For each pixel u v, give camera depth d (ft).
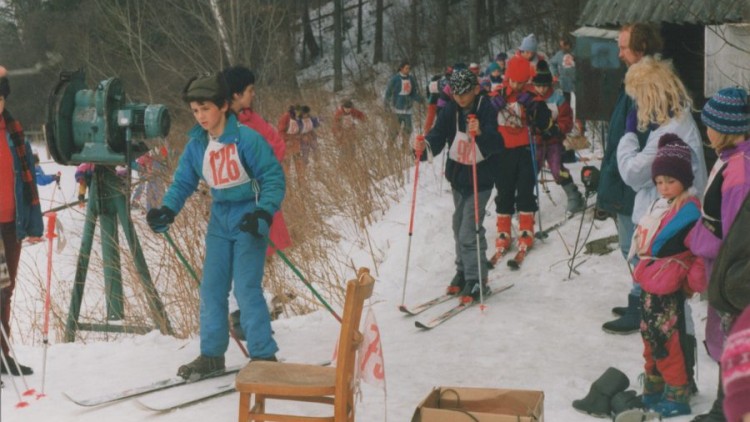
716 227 12.47
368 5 124.88
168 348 19.07
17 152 16.85
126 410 15.21
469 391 12.54
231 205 16.43
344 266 26.66
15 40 89.15
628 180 16.71
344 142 35.86
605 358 17.66
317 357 18.44
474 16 84.23
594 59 31.81
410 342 19.25
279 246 18.86
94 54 80.79
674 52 28.12
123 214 21.59
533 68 27.30
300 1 116.78
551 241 26.21
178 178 16.51
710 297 10.79
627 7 27.32
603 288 22.18
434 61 97.60
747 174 11.78
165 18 73.31
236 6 65.82
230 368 17.01
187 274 22.22
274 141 19.65
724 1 22.99
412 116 52.60
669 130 16.08
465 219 21.62
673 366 14.07
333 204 32.30
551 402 15.46
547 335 19.16
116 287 21.99
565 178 28.19
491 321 20.26
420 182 34.17
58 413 15.14
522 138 24.97
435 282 24.30
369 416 14.96
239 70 19.12
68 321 21.36
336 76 99.81
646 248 14.08
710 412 12.87
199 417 14.85
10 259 17.02
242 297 16.38
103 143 20.81
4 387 16.52
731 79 21.74
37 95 87.40
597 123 42.91
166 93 70.13
